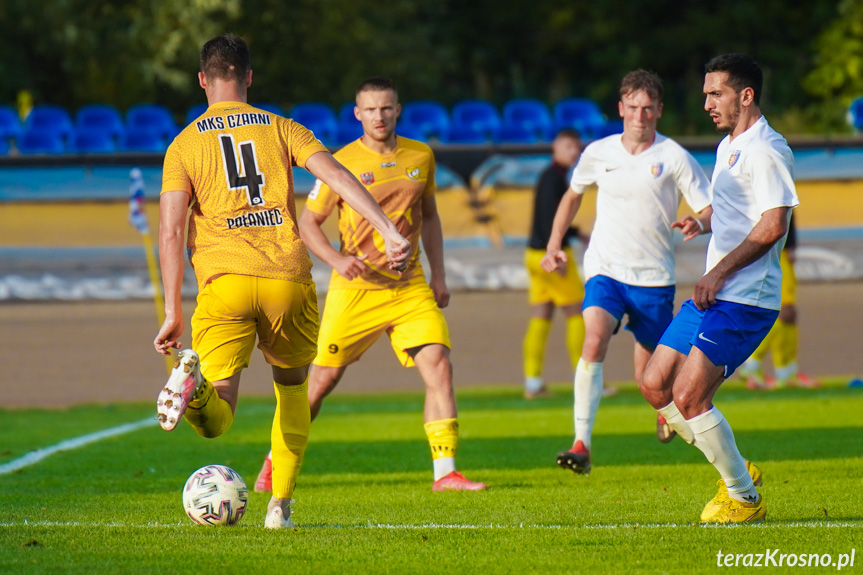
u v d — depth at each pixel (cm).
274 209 1505
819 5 11444
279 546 1488
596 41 12131
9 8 9244
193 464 2455
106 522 1695
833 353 4691
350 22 10069
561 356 4884
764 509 1662
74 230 5659
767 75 11075
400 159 2186
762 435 2769
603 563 1394
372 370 4697
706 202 2208
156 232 5700
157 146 7650
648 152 2205
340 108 9938
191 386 1390
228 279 1476
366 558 1420
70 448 2730
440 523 1686
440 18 12138
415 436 2953
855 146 5769
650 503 1853
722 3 11919
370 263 2172
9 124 8194
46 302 5641
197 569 1352
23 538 1547
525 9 12350
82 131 8019
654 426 3072
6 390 4200
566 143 3797
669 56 11800
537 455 2570
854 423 2970
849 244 5778
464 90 12025
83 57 9381
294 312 1509
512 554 1442
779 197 1571
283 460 1620
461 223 5828
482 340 5072
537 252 3828
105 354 4822
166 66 9381
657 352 1703
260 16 9512
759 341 1647
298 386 1617
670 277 2238
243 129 1512
